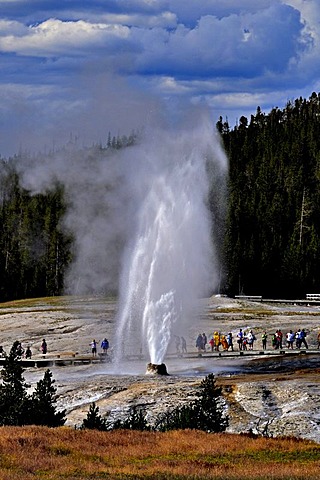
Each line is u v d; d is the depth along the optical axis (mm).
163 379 66812
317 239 171500
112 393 60406
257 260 168000
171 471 34531
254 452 39156
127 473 34062
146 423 46406
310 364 75625
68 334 105625
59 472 34031
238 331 102750
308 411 51531
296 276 166875
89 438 40812
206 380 46594
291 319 113875
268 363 77812
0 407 45812
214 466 36094
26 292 188875
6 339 103938
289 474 33938
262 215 185750
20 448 38062
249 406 53812
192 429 43938
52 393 47812
